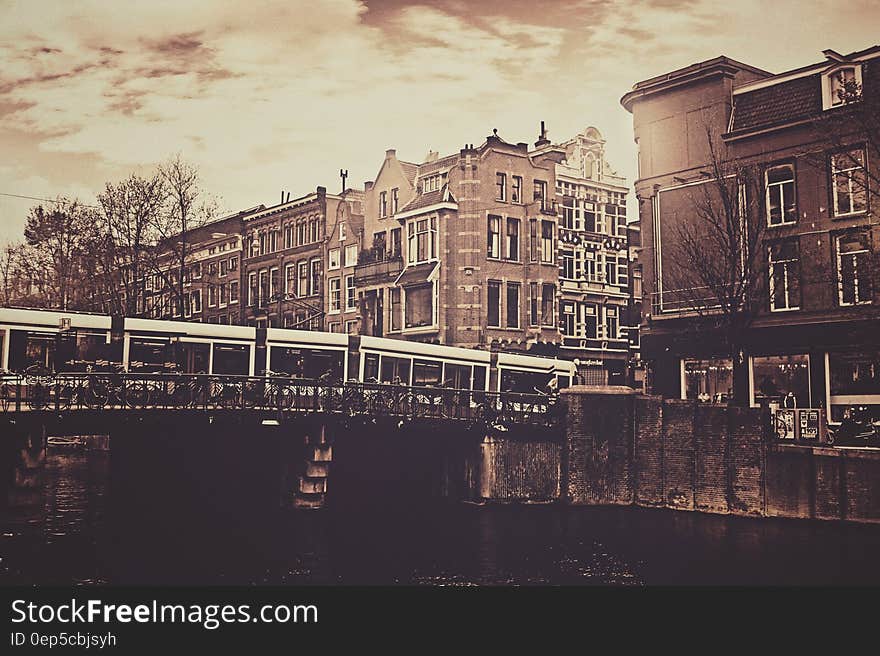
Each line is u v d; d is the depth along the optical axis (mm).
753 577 24344
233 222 61594
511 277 47438
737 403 33781
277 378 31812
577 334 50031
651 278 40375
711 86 38625
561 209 50125
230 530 30281
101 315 32188
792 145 36062
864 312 33656
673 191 39781
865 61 34312
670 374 39375
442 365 39844
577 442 35219
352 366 36812
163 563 25453
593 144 51562
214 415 30703
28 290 50219
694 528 30141
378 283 49812
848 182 34812
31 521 29750
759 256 36938
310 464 32719
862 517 28750
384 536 29484
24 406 29391
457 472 36125
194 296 62188
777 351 35906
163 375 30188
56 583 23406
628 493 34844
